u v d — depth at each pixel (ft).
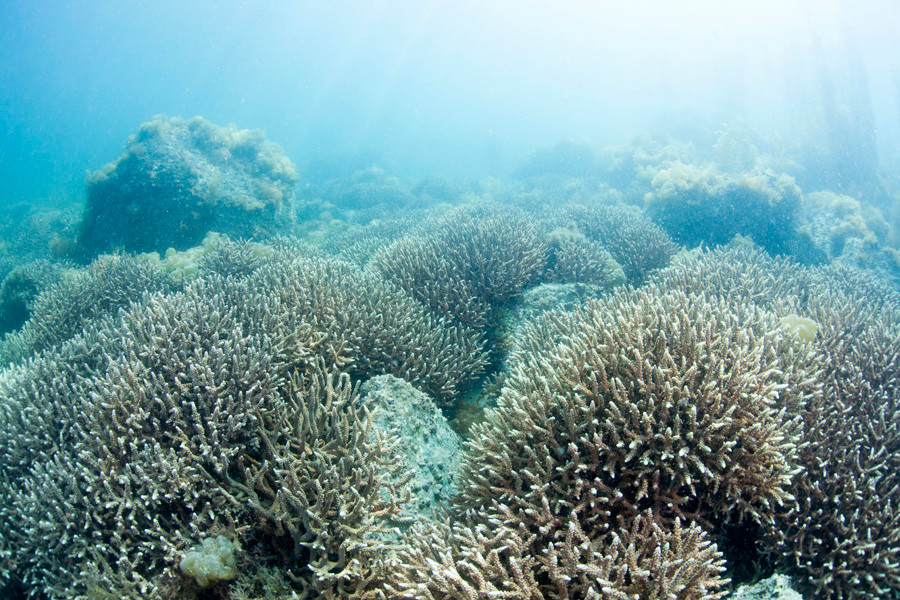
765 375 9.88
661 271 24.97
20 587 9.72
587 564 7.43
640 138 81.61
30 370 14.58
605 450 8.88
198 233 40.91
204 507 9.66
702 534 7.58
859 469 10.00
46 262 37.70
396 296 19.85
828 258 41.78
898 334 15.53
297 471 10.54
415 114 394.32
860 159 64.69
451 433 15.01
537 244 26.71
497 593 7.18
